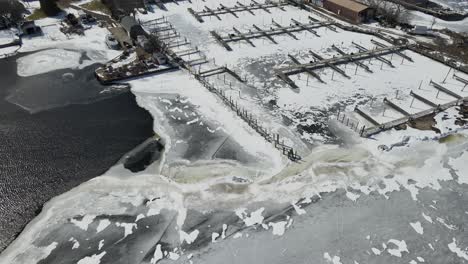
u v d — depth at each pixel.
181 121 31.42
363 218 23.09
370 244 21.56
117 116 31.97
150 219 22.95
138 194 24.56
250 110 32.47
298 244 21.53
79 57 41.19
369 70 38.59
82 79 37.31
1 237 21.83
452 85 36.19
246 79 36.97
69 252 20.98
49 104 33.41
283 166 26.66
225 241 21.70
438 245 21.56
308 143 28.81
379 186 25.30
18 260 20.48
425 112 31.81
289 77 37.38
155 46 41.38
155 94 34.97
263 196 24.42
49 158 27.42
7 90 35.25
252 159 27.31
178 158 27.48
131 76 37.16
